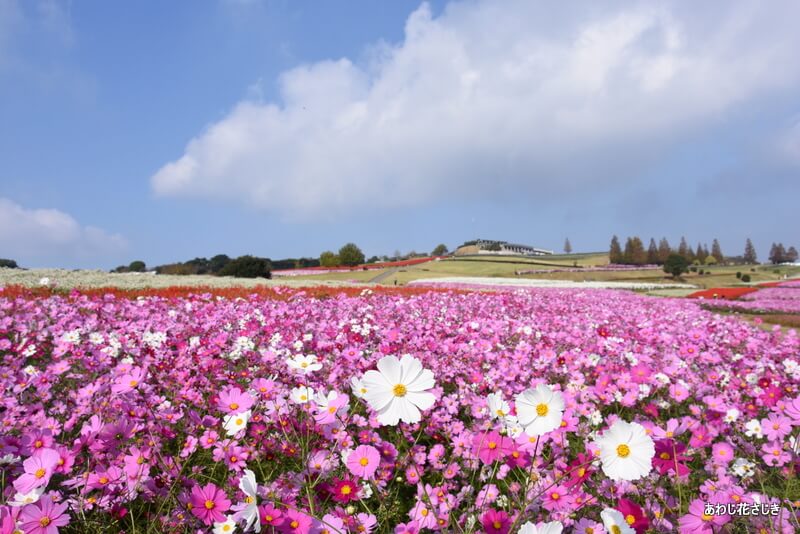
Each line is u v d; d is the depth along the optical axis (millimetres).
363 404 3020
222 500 1614
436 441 3051
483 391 3684
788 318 15039
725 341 6344
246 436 2320
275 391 2721
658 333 6688
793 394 3812
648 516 1757
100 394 2844
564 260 90875
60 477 2230
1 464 1861
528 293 16625
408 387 1460
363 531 1703
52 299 7703
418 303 10586
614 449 1369
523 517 1756
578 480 1892
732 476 2408
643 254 88688
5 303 7188
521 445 2096
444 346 4758
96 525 1853
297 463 2168
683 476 1913
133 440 2186
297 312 7430
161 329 5477
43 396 3105
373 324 6375
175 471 2041
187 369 3582
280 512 1469
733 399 3703
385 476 2188
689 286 39875
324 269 68750
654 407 3146
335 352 4055
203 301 10102
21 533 1352
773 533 1680
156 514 1887
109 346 4098
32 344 4410
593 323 8133
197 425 2551
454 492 2275
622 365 4473
